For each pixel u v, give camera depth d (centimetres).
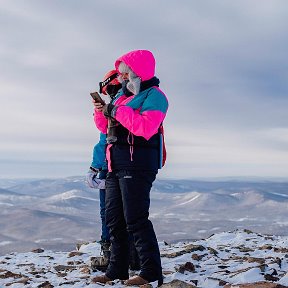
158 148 390
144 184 380
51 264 648
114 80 438
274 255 584
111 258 420
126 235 415
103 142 508
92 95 388
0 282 501
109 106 375
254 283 339
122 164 380
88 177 510
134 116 362
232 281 392
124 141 380
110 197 405
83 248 772
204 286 377
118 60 387
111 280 414
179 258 586
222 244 775
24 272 571
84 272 513
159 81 392
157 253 383
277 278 392
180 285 344
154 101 370
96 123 422
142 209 380
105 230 514
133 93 382
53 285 443
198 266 494
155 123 363
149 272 378
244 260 538
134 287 371
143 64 375
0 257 752
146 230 381
